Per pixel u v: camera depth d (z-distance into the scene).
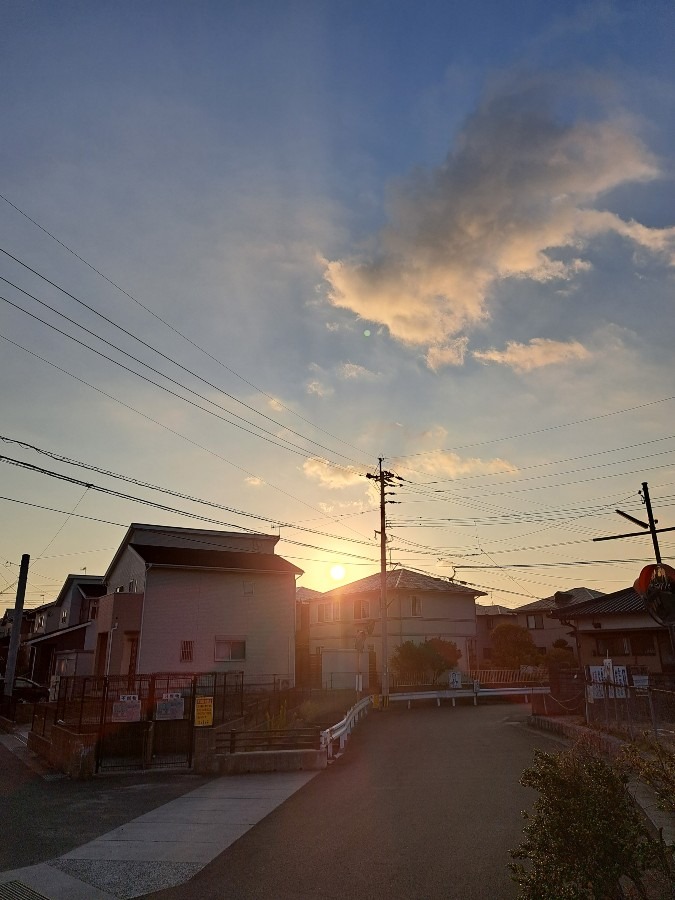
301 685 39.06
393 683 41.09
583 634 32.75
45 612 53.50
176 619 30.70
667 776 5.84
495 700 37.41
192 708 15.66
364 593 48.50
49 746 17.05
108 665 29.67
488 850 7.80
